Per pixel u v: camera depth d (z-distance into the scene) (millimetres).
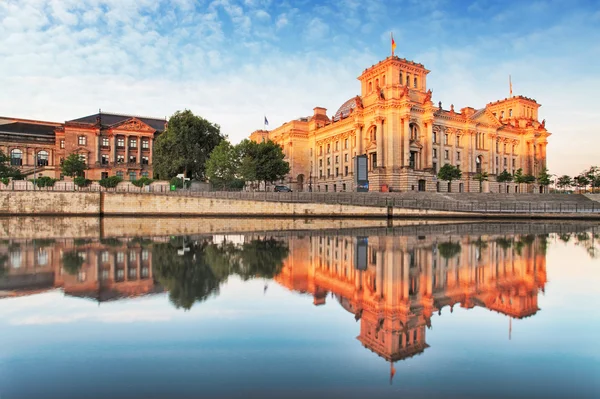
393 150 98500
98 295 15281
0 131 116750
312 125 133000
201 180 106375
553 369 8883
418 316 12773
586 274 19375
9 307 13703
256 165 92188
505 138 126312
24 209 76500
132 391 7902
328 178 124438
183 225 54938
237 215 73188
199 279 18188
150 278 18328
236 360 9375
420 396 7688
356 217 69625
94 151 116812
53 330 11422
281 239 35344
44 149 122125
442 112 108375
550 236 38062
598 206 81438
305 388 8016
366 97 109500
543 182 124688
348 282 17672
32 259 23562
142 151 122688
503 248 28688
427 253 26203
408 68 103438
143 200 76438
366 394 7750
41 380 8391
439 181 105812
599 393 7836
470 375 8617
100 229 47812
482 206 77875
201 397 7656
